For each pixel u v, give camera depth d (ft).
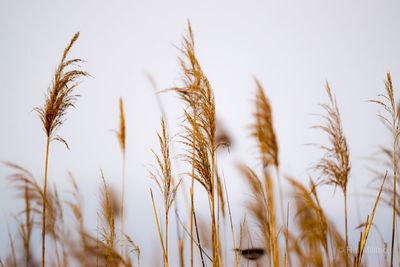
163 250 8.27
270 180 8.63
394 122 8.58
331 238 8.59
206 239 8.58
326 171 8.48
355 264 8.20
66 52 8.58
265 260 8.57
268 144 8.64
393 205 8.38
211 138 8.30
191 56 8.47
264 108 8.68
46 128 8.54
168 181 8.33
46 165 8.53
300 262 8.63
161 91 8.42
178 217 8.39
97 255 8.63
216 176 8.64
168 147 8.36
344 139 8.49
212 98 8.32
